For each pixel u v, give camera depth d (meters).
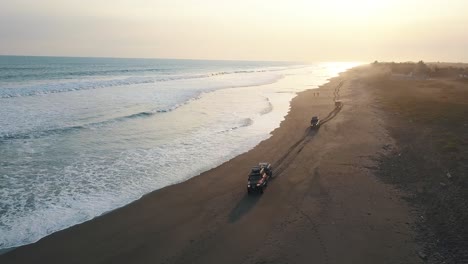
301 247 17.28
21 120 39.88
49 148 31.44
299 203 21.62
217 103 58.69
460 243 17.05
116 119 42.94
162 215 20.55
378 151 30.45
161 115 47.00
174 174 26.59
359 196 22.38
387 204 21.33
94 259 16.50
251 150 32.12
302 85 94.56
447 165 25.36
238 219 19.97
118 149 32.06
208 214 20.62
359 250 16.98
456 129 34.03
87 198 22.44
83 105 50.75
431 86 73.75
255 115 48.22
